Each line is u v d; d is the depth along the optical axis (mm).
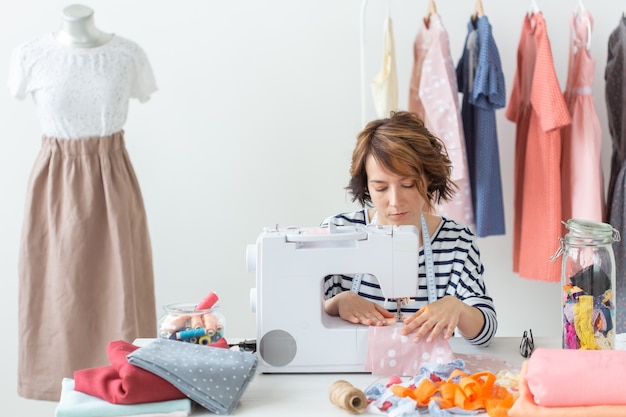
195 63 3213
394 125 1798
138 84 2801
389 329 1658
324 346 1655
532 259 2883
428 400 1440
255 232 3301
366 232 1681
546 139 2812
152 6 3189
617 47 2848
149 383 1431
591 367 1360
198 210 3295
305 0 3174
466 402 1416
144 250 2857
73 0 3186
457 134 2799
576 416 1322
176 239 3314
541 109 2781
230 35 3195
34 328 2740
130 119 3240
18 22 3188
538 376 1361
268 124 3242
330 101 3219
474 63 2918
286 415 1427
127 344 1662
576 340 1604
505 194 3250
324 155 3250
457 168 2799
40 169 2697
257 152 3260
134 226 2801
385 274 1672
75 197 2668
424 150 1789
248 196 3285
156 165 3271
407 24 3156
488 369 1638
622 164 2867
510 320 3311
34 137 3232
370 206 2088
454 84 2838
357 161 1853
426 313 1678
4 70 3199
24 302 2732
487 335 1774
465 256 1935
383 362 1637
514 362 1703
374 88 2863
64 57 2658
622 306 2850
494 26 3146
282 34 3191
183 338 1636
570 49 2904
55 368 2729
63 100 2635
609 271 1587
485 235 2900
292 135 3246
